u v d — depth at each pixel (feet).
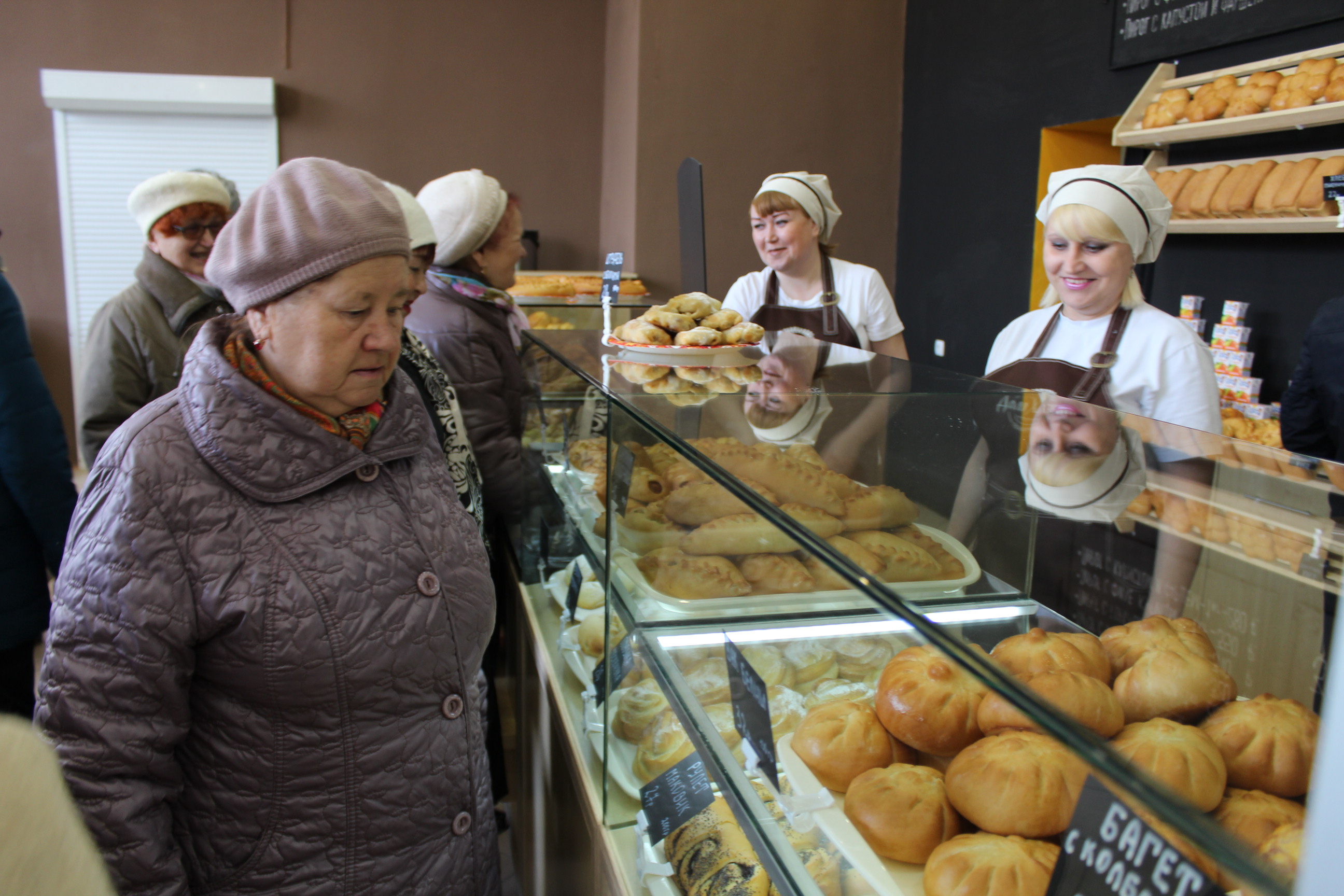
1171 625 2.21
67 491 5.87
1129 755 1.85
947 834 2.24
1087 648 2.14
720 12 15.78
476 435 6.66
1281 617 2.26
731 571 3.00
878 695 2.54
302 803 3.27
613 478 4.06
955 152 15.17
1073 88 12.48
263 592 3.08
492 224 6.66
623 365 4.92
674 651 3.38
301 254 2.99
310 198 3.05
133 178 18.17
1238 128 9.29
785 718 2.69
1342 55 8.61
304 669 3.14
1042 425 3.80
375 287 3.11
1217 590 2.38
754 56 15.98
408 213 5.31
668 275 16.47
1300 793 1.79
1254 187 9.35
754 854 2.88
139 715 2.93
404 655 3.34
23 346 5.64
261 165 18.48
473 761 3.73
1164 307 11.36
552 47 18.97
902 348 8.55
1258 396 9.49
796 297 8.60
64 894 1.30
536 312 12.85
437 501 3.65
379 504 3.40
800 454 3.10
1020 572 2.52
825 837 2.46
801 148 16.44
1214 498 3.01
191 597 3.01
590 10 18.93
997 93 14.03
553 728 5.08
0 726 1.34
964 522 2.74
